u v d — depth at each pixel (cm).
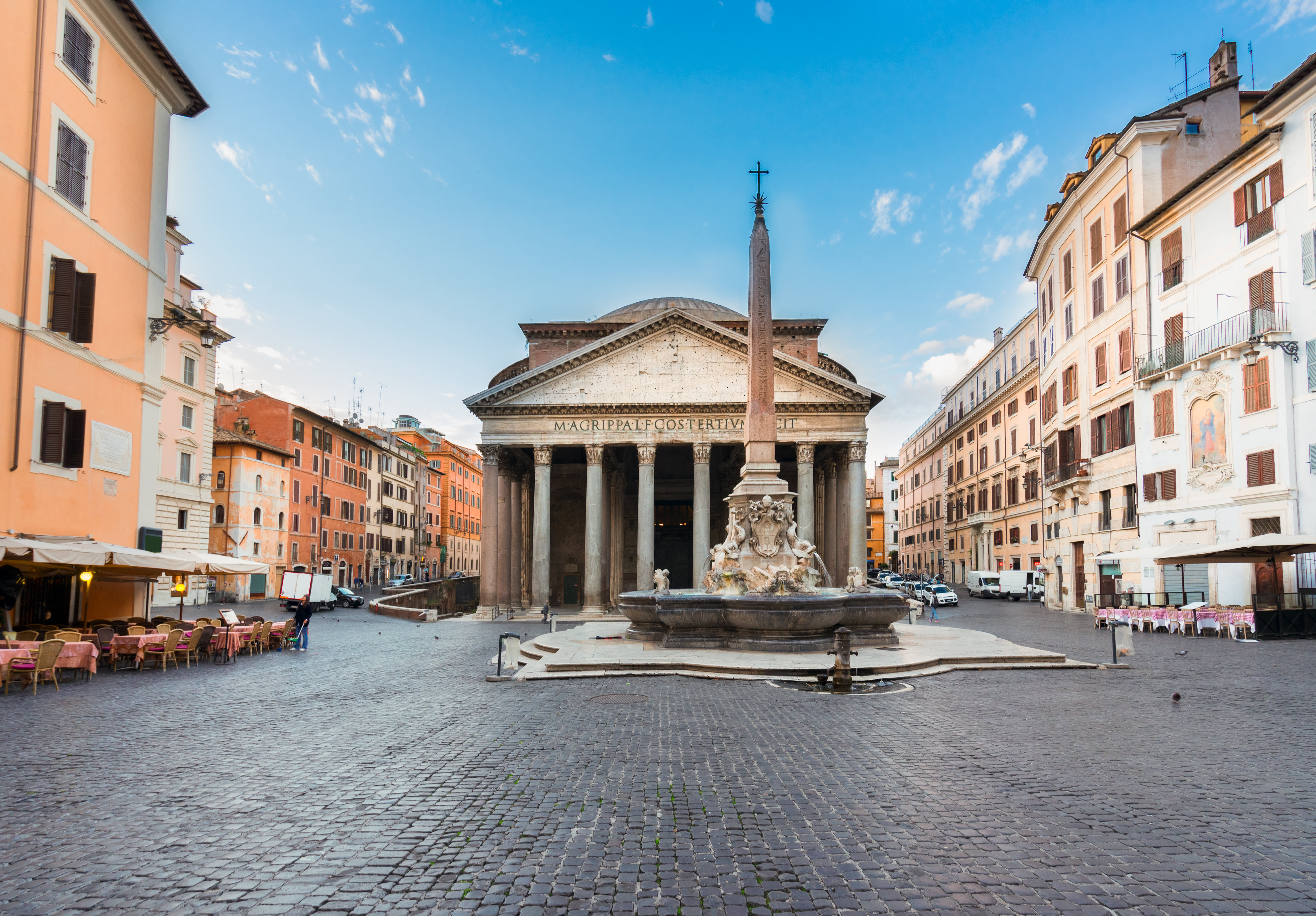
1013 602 5188
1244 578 2744
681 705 1196
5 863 554
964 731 987
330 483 6656
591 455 4212
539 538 4216
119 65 2078
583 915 468
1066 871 528
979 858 554
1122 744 909
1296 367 2514
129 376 2112
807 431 4197
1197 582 2955
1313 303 2458
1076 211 3900
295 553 5981
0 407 1691
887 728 1012
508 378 5353
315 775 794
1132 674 1554
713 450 5397
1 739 980
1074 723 1043
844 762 830
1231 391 2761
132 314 2133
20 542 1586
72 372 1898
